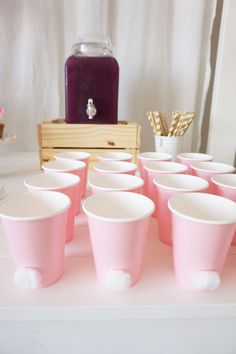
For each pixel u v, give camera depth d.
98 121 0.67
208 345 0.31
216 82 0.85
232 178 0.43
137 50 0.84
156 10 0.81
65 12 0.79
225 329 0.30
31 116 0.84
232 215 0.31
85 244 0.38
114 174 0.42
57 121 0.70
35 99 0.83
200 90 0.91
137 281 0.31
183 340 0.31
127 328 0.30
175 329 0.30
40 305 0.27
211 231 0.27
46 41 0.79
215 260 0.28
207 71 0.87
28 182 0.38
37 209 0.34
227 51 0.80
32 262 0.28
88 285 0.30
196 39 0.83
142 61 0.85
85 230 0.41
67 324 0.30
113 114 0.67
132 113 0.88
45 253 0.28
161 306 0.27
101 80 0.66
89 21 0.78
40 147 0.66
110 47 0.75
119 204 0.34
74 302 0.27
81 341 0.31
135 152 0.68
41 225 0.27
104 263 0.29
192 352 0.31
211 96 0.92
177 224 0.29
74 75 0.65
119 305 0.27
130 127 0.66
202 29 0.83
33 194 0.34
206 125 0.95
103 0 0.77
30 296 0.28
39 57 0.80
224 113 0.85
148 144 0.92
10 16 0.77
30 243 0.27
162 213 0.38
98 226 0.27
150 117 0.70
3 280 0.31
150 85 0.87
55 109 0.85
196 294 0.29
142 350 0.31
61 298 0.28
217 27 0.87
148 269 0.33
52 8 0.77
